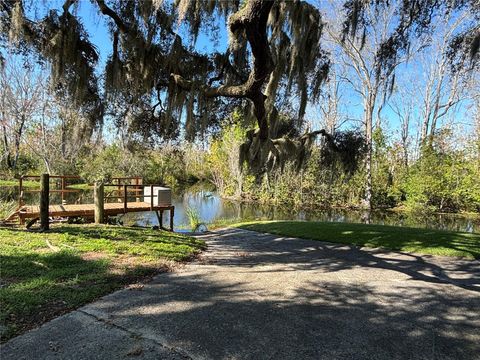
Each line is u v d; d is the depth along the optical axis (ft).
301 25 18.53
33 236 18.79
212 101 22.17
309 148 24.53
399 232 26.61
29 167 66.08
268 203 69.36
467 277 15.24
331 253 20.58
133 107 26.02
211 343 8.46
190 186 109.09
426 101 74.59
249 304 11.26
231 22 15.06
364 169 63.05
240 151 23.41
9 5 18.92
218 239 26.96
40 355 7.54
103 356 7.61
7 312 9.25
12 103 43.91
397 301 12.01
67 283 11.92
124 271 13.99
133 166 65.62
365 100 63.00
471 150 56.39
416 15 17.47
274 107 22.38
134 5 19.97
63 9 18.88
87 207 27.89
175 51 20.54
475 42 17.76
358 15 19.06
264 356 7.97
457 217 54.24
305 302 11.67
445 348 8.73
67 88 22.04
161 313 10.14
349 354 8.25
